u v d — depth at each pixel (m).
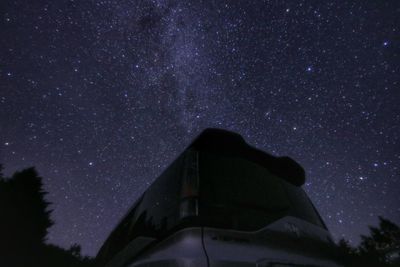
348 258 2.23
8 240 9.55
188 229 1.58
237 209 1.78
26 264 9.41
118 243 2.86
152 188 2.55
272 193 2.12
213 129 2.20
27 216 10.23
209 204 1.72
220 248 1.52
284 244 1.81
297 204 2.29
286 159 2.55
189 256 1.43
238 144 2.24
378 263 4.16
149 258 1.73
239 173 2.05
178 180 1.97
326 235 2.27
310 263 1.85
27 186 10.66
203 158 2.03
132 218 2.77
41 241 10.34
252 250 1.61
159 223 1.92
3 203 9.92
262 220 1.83
